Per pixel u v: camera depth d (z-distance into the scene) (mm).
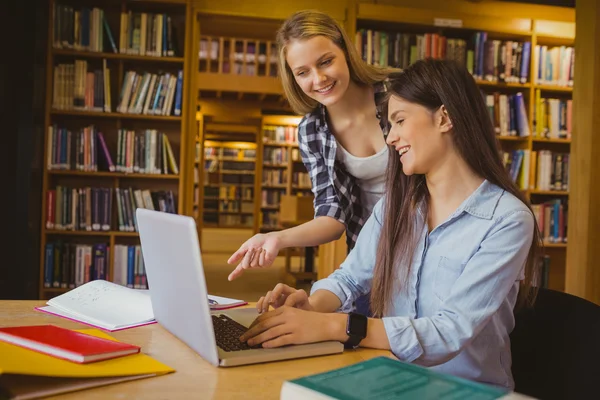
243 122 11555
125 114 4652
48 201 4547
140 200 4707
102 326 1407
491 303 1321
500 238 1358
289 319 1251
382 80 2154
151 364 1087
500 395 754
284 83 2143
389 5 5023
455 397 743
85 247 4617
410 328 1273
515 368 1519
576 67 3920
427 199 1539
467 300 1319
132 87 4680
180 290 1204
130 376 1018
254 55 10172
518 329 1523
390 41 5012
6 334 1143
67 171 4559
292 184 11664
